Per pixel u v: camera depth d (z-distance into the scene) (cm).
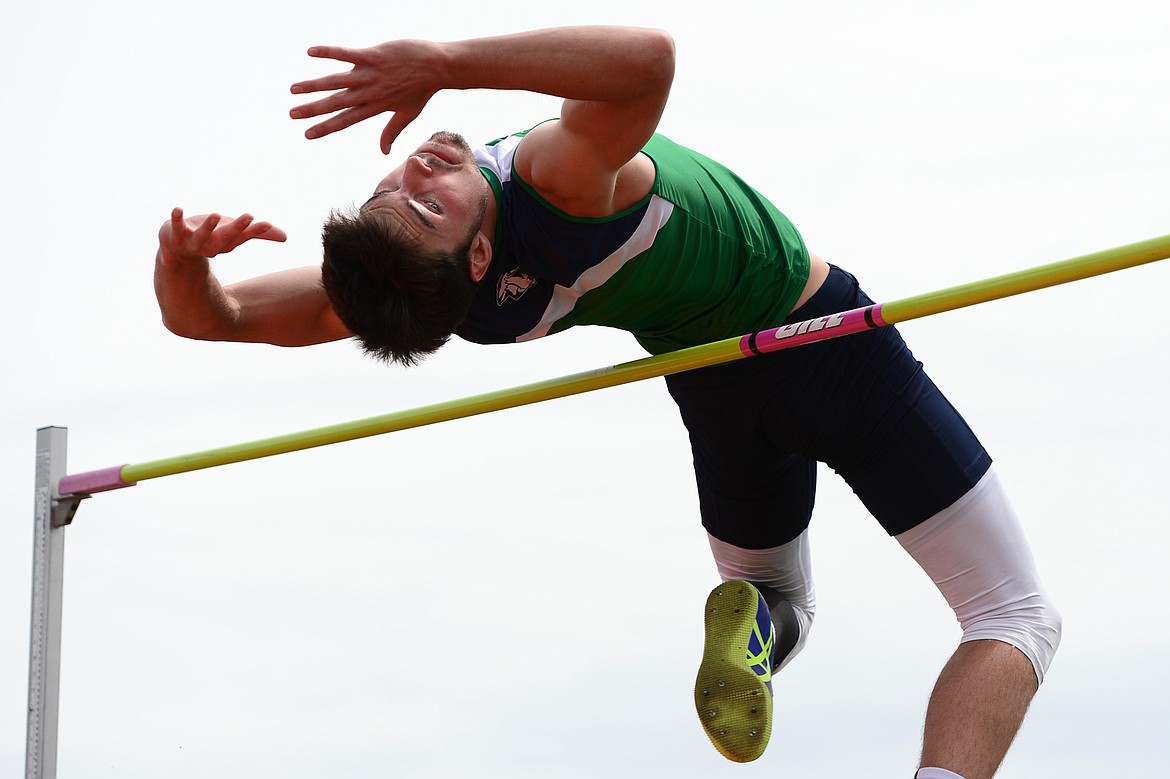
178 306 630
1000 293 557
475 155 604
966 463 682
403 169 606
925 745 634
